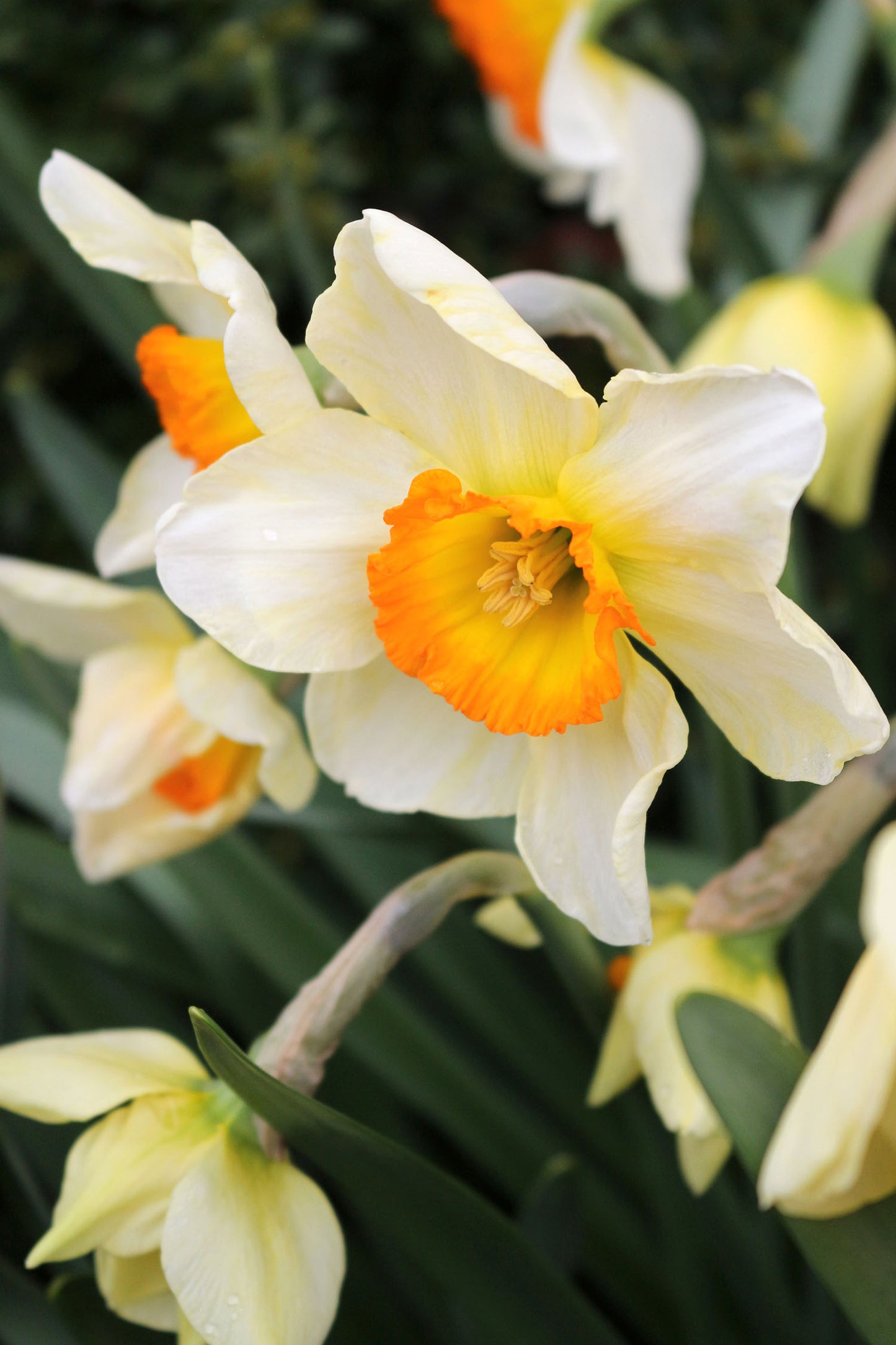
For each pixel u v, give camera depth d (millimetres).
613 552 491
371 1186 511
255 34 1138
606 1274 625
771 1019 526
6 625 590
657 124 678
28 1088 508
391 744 513
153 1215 504
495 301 474
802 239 881
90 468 788
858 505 642
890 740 507
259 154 1108
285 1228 507
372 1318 595
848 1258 487
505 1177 624
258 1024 640
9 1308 537
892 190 634
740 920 520
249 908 628
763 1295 586
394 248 471
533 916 531
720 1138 524
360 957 507
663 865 661
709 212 730
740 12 1217
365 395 489
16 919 568
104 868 586
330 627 498
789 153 862
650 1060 523
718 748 587
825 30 915
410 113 1310
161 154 1219
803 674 480
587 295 526
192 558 488
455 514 488
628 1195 646
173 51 1191
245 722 544
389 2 1233
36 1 1172
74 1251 501
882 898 445
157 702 582
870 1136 479
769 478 467
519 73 834
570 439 485
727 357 635
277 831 1012
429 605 504
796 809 580
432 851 667
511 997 650
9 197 750
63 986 641
